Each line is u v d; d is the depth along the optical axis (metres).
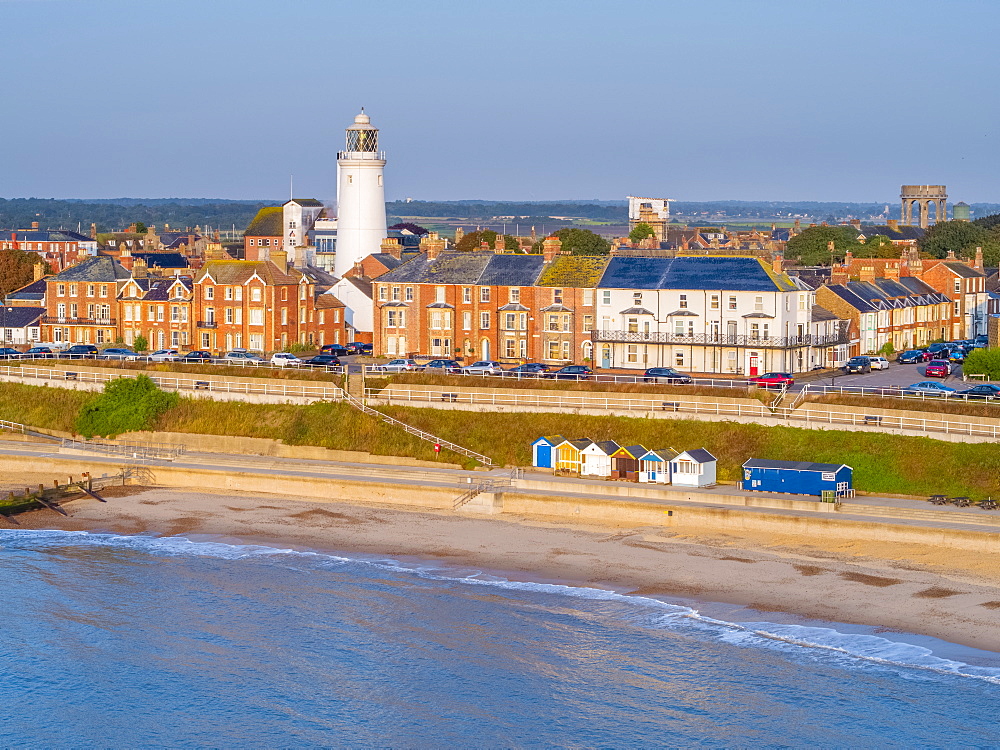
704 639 75.31
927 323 167.38
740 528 93.12
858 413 105.94
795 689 69.06
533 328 147.00
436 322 152.75
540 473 107.50
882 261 171.50
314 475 109.12
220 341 158.62
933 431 100.56
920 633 74.81
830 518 90.19
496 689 70.62
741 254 151.38
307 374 130.50
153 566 91.88
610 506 97.38
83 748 66.62
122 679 73.88
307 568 90.31
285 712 69.31
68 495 109.38
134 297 165.38
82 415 129.88
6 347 162.88
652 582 84.31
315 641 77.69
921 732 64.69
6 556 94.81
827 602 79.56
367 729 67.06
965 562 84.56
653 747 64.25
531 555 90.69
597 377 126.31
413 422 118.12
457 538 95.19
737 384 120.75
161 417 127.81
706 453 101.75
